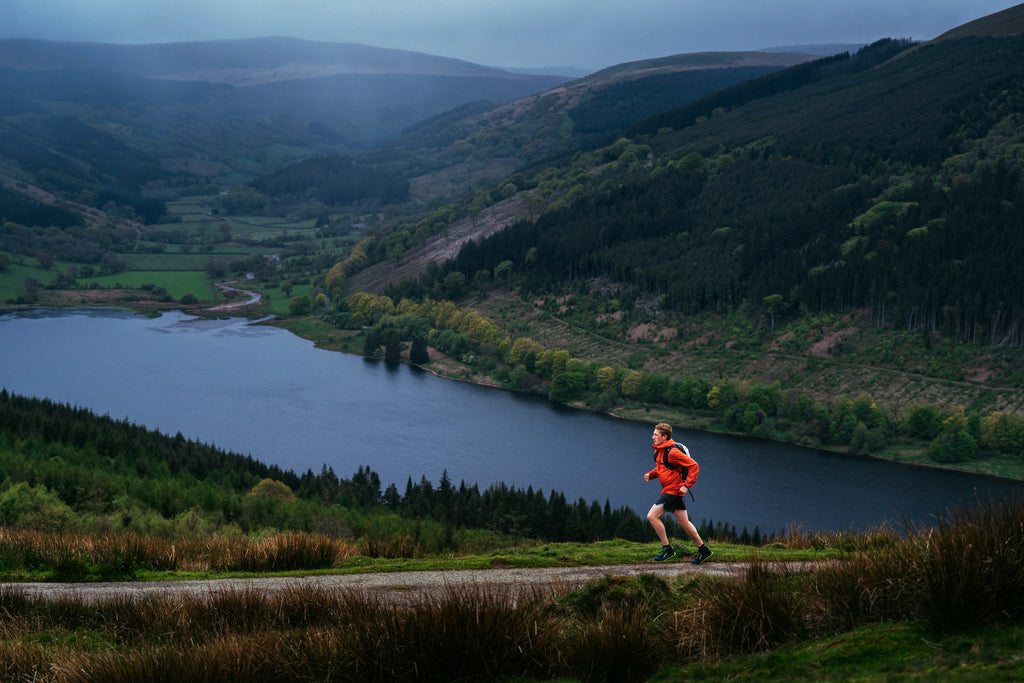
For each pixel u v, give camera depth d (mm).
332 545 16516
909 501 95812
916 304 153625
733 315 178125
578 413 145000
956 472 109938
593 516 71812
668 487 12602
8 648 8883
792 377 148875
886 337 153000
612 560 13703
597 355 175250
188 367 177750
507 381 169125
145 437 94250
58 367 173750
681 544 13633
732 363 159625
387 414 141125
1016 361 136250
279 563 15586
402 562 14984
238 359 188875
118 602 11273
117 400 146750
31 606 11523
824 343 157250
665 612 8820
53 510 44375
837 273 169750
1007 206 183875
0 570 15164
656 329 181375
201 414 138875
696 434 132250
